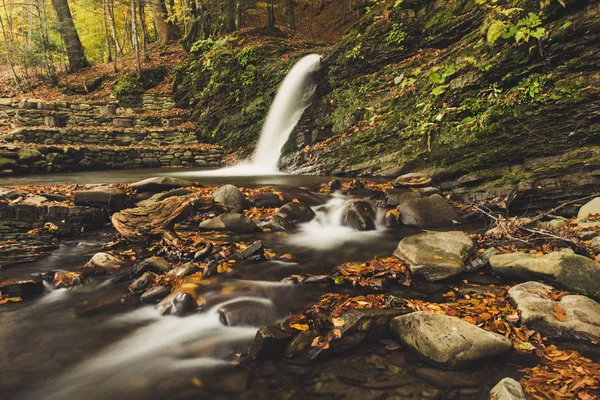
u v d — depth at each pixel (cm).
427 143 816
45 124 1393
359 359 253
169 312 318
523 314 289
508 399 195
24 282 357
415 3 1107
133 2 1802
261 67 1498
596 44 606
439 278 377
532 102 657
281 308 321
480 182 679
